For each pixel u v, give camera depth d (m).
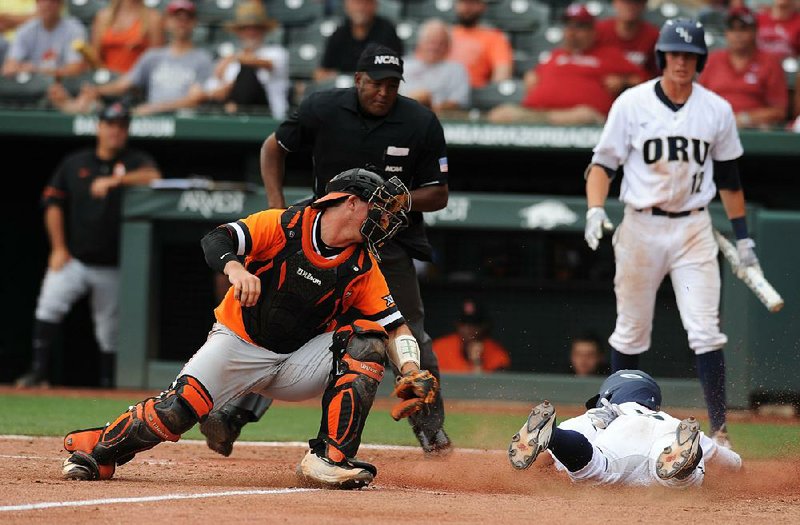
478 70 45.44
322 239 17.23
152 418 17.41
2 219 46.28
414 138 22.06
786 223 35.44
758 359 35.28
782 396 35.31
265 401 22.03
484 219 37.69
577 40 42.03
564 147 39.53
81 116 41.56
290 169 43.19
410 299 22.78
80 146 45.38
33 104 46.19
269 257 17.31
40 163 46.28
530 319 39.53
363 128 21.92
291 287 17.33
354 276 17.45
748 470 20.64
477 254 39.62
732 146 25.31
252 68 42.59
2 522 13.35
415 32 48.03
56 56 48.38
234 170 46.53
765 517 15.73
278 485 18.02
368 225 17.08
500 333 39.59
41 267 46.47
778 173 42.72
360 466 17.48
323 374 18.11
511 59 46.16
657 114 24.69
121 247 38.88
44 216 46.47
